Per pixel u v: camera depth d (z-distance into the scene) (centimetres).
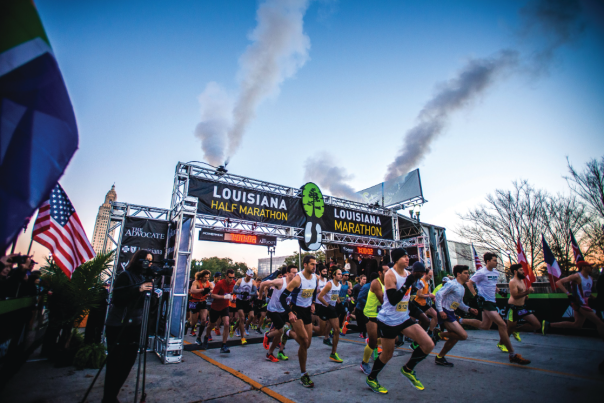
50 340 542
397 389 387
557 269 923
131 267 331
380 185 2058
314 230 1280
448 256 1900
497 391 372
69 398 347
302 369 407
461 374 450
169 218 870
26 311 425
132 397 351
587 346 641
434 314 686
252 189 1148
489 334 854
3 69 157
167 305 556
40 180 169
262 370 479
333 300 681
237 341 759
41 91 179
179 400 348
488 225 2017
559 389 372
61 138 188
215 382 416
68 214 552
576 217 1620
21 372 449
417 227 1847
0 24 159
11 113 159
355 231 1455
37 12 182
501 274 2170
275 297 561
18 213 153
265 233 1160
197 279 796
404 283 372
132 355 304
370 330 465
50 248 508
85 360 473
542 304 891
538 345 668
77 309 511
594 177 1413
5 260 354
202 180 1040
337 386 400
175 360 527
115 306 308
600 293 510
